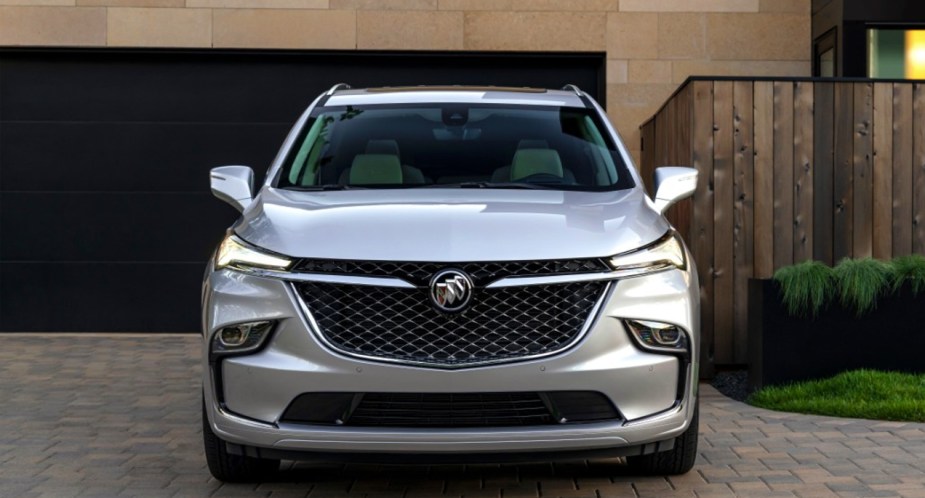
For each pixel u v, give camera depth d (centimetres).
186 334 1140
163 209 1139
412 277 431
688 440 502
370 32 1116
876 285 721
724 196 833
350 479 526
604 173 543
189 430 654
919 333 728
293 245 443
